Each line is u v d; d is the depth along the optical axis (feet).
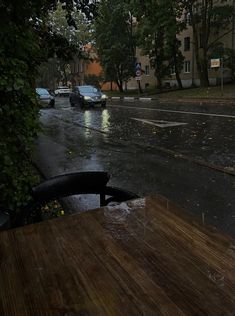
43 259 5.77
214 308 4.39
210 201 18.28
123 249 5.88
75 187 10.23
